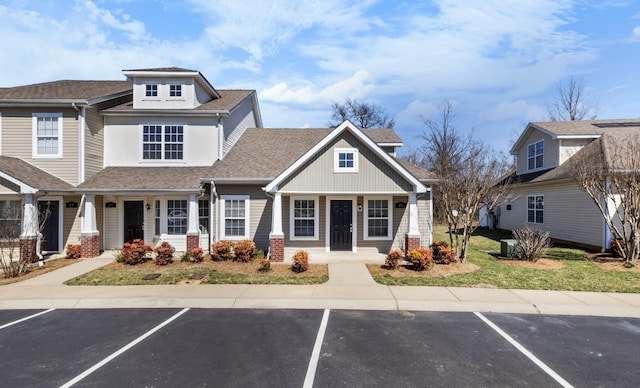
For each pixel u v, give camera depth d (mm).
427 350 5566
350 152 12695
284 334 6211
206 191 14719
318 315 7227
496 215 25391
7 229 12156
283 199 14141
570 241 16812
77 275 10445
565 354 5465
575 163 14711
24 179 12141
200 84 16797
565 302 7879
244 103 19375
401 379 4676
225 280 9805
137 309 7676
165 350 5562
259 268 11148
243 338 6035
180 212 14875
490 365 5086
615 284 9344
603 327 6609
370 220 14195
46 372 4891
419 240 12508
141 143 15469
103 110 15156
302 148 17016
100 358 5305
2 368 5020
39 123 14055
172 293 8609
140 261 12039
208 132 15703
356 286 9188
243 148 16984
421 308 7660
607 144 15703
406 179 12555
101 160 15234
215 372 4852
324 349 5586
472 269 11023
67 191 12914
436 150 34344
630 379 4727
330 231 14086
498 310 7555
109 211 14867
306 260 10875
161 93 15859
